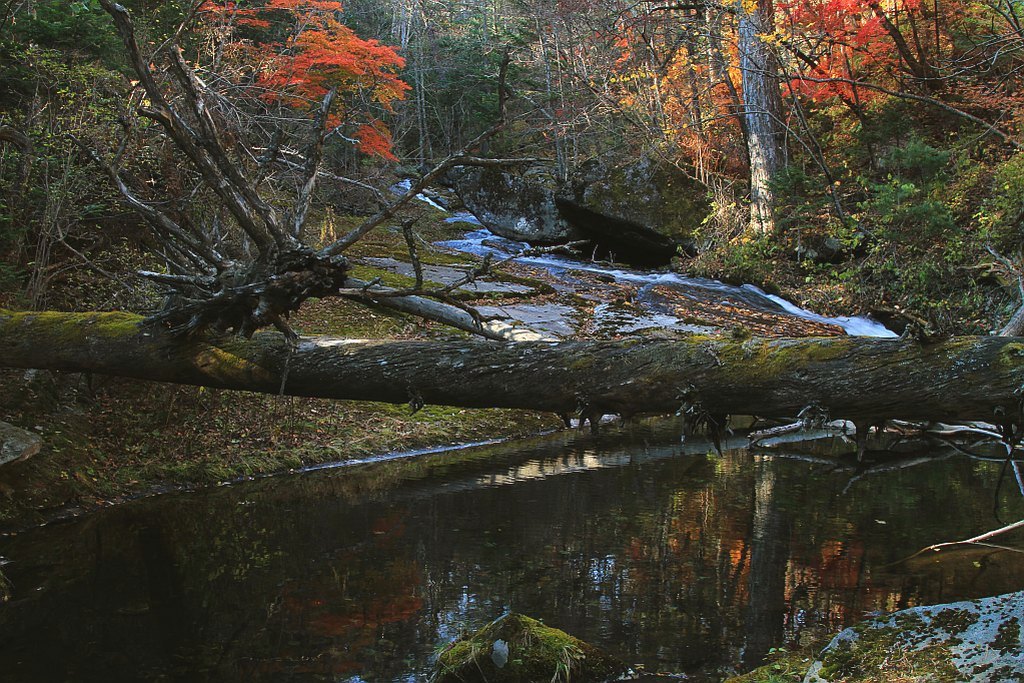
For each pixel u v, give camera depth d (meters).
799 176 16.00
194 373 4.72
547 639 3.91
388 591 4.94
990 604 3.75
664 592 4.87
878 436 4.03
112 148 8.19
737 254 16.20
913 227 13.88
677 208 18.50
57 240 7.92
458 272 15.30
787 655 3.98
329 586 5.03
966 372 3.40
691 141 18.97
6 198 8.40
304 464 8.09
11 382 7.48
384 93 18.41
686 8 17.08
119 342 4.97
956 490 6.92
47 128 8.27
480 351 4.08
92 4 10.61
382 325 11.24
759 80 17.25
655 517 6.36
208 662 4.05
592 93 21.28
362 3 34.06
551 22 21.45
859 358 3.53
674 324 12.84
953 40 16.97
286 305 3.98
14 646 4.25
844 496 6.80
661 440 9.25
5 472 6.41
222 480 7.54
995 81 15.59
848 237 15.37
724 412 3.77
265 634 4.36
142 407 8.22
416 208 24.06
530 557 5.47
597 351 3.90
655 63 19.23
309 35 16.08
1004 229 12.89
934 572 5.09
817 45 16.86
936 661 3.33
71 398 7.78
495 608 4.67
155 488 7.17
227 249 7.19
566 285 15.09
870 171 17.09
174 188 5.67
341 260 3.91
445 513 6.52
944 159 14.24
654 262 19.36
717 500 6.75
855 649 3.59
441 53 34.53
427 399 4.23
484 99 29.20
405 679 3.85
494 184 21.67
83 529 6.17
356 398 4.45
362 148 19.02
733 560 5.36
